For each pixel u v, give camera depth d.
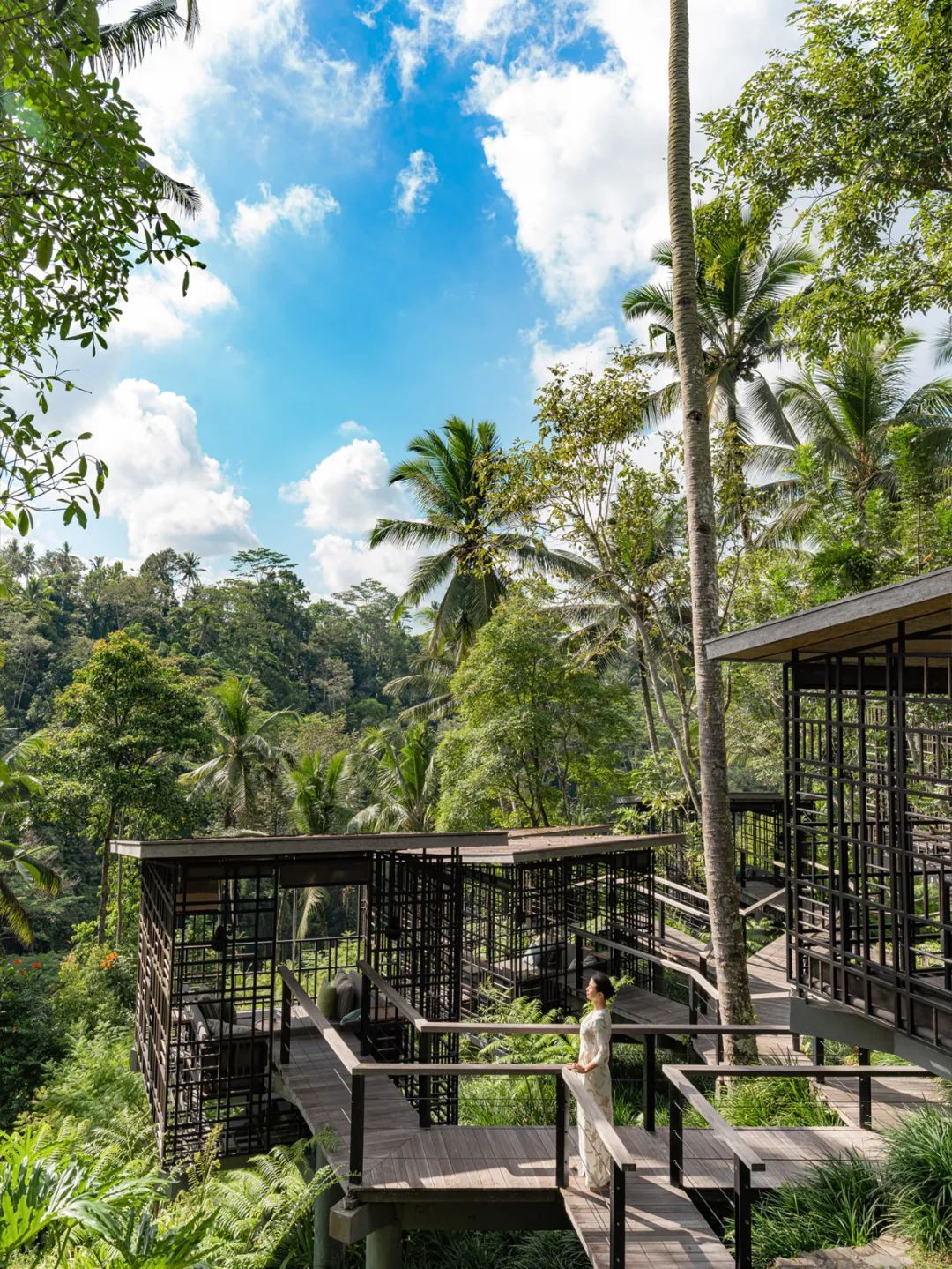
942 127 9.85
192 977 9.95
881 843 6.25
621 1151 4.84
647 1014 12.13
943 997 5.31
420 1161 6.66
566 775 24.16
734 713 20.77
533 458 13.50
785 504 23.31
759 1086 7.97
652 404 21.84
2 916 27.55
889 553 15.86
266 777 31.44
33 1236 3.77
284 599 68.94
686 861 19.02
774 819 20.08
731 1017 8.96
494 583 26.34
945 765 8.91
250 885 29.64
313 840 8.59
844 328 11.14
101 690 23.84
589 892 16.41
